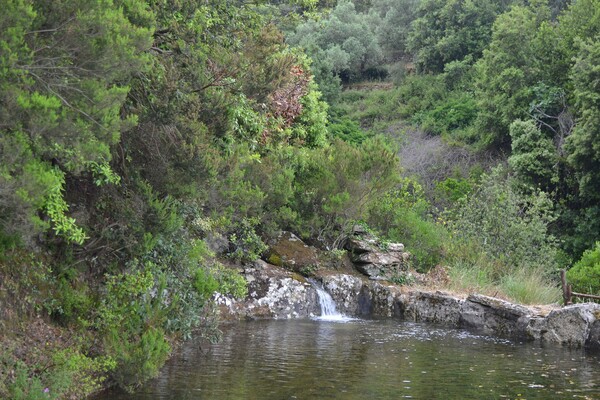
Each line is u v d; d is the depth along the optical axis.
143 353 9.23
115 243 10.88
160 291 10.68
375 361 12.12
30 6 6.42
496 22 38.84
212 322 12.48
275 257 19.67
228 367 10.90
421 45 53.16
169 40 11.02
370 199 20.84
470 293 18.89
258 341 13.67
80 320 9.75
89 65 7.39
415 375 11.06
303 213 20.89
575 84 30.66
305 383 10.05
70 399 8.20
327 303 19.09
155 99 10.46
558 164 32.12
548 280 20.92
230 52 11.70
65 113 6.84
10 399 7.18
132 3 8.73
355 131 43.03
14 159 6.49
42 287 9.72
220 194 14.37
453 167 38.03
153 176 11.24
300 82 20.08
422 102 46.91
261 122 13.78
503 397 9.77
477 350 13.92
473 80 45.88
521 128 33.75
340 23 55.75
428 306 18.75
